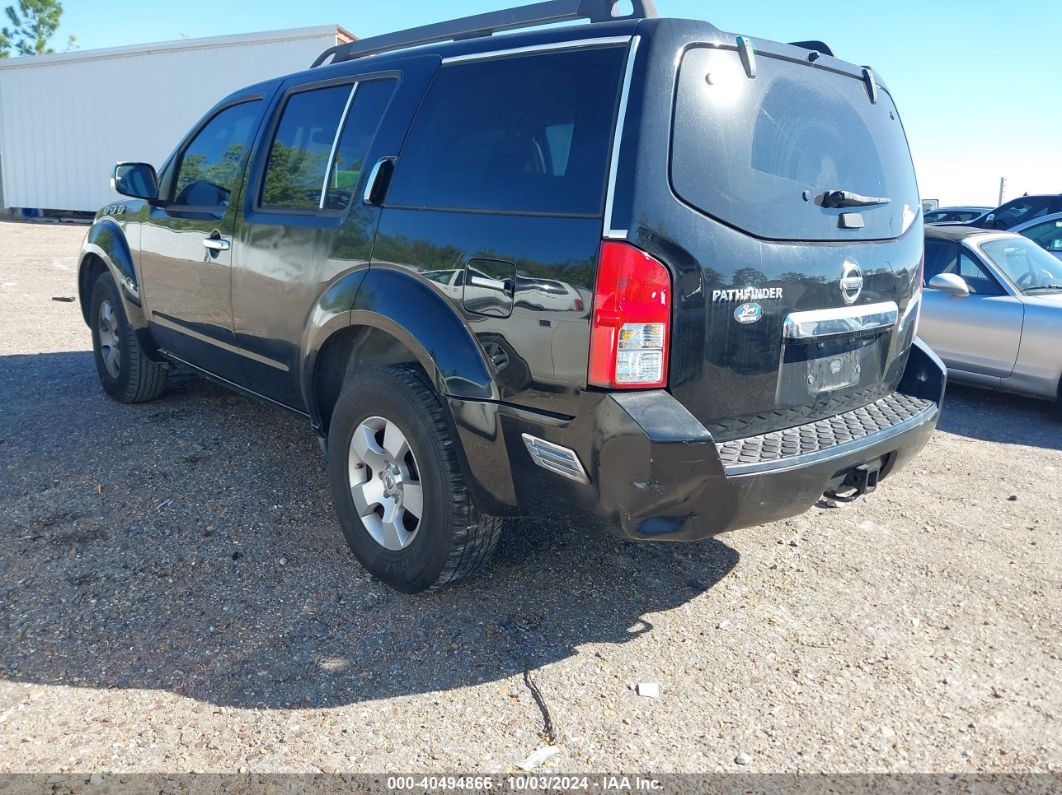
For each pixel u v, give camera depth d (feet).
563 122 8.64
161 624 9.53
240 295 12.87
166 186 15.49
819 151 9.71
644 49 8.25
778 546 12.41
